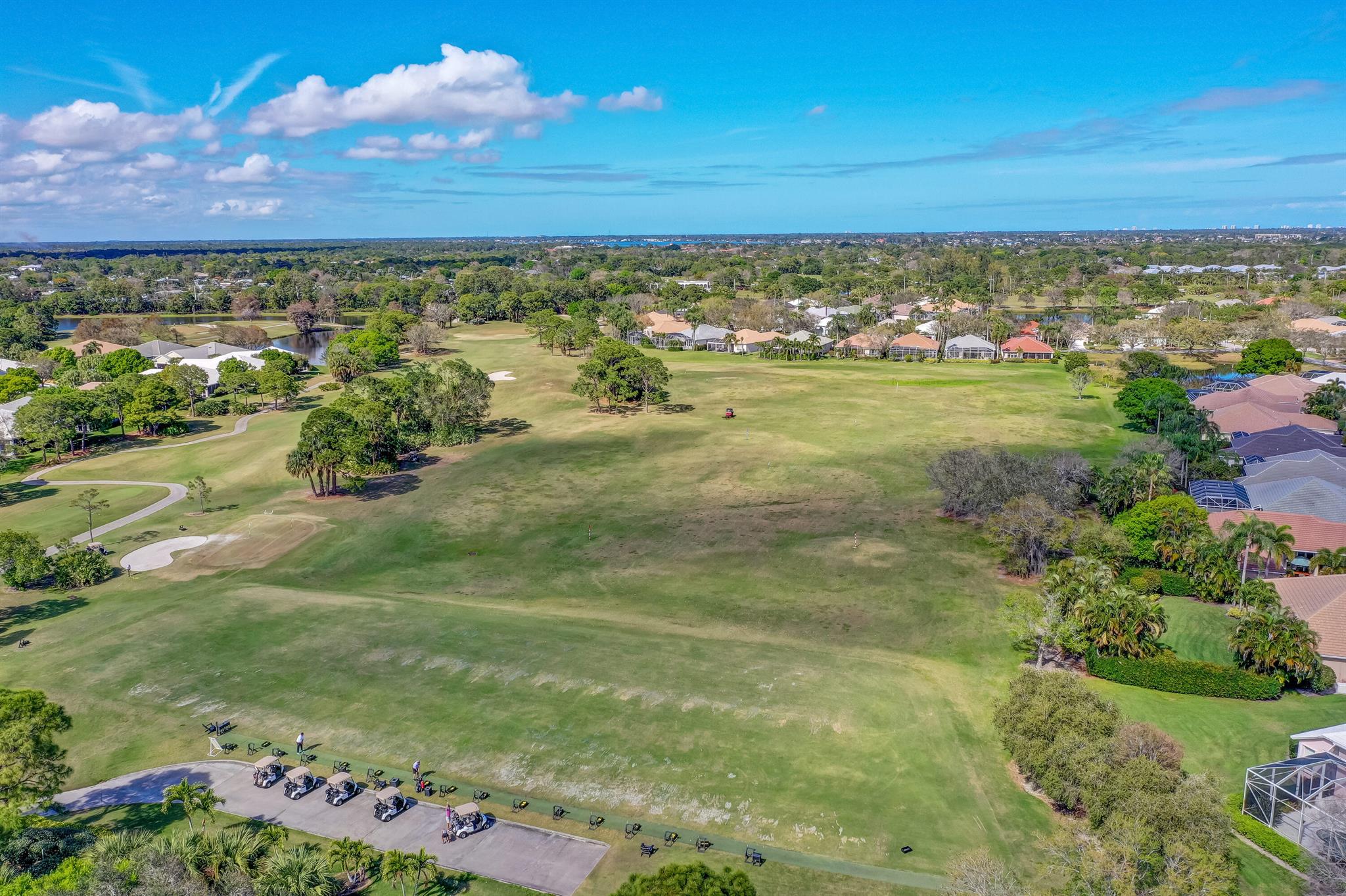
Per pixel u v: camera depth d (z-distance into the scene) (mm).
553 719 49500
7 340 197375
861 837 39281
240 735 48781
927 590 67875
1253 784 40031
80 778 45031
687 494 93250
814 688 52375
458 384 120375
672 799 42312
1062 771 39781
